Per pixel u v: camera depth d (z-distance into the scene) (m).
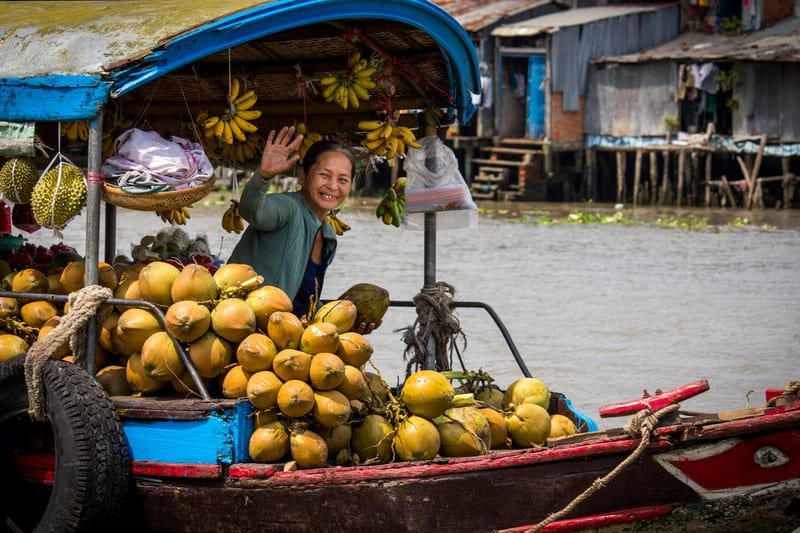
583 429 7.67
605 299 17.36
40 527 6.55
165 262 7.11
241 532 6.51
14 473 7.03
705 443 6.39
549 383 12.23
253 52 7.79
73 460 6.44
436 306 8.03
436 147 8.17
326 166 7.27
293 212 7.26
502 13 37.59
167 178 6.68
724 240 25.84
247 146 8.50
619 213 31.97
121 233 22.56
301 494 6.40
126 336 6.69
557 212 33.41
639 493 6.45
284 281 7.28
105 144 7.59
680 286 18.78
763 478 6.43
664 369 12.82
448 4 38.50
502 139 38.44
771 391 6.92
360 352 6.64
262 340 6.47
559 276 19.75
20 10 8.00
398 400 6.78
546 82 36.84
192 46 6.53
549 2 38.56
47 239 19.69
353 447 6.74
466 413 6.80
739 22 36.41
